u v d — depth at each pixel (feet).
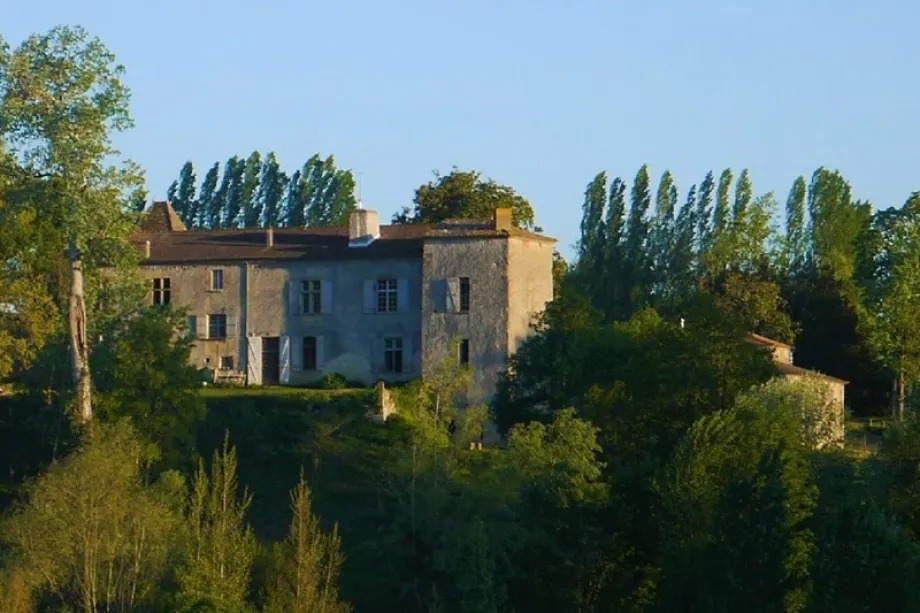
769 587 295.89
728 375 397.60
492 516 340.39
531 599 328.29
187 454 394.32
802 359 620.08
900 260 590.96
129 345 393.91
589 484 337.52
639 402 390.63
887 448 366.43
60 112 394.52
